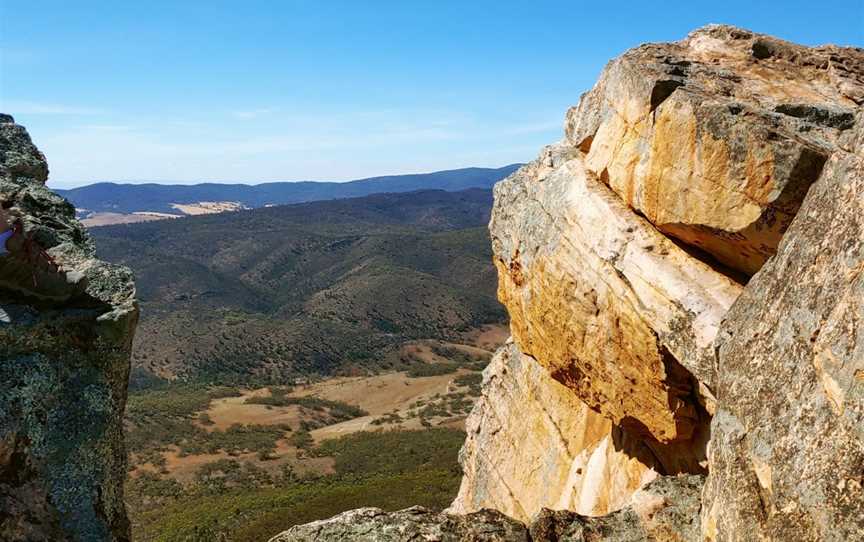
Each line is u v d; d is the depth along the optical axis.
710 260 10.27
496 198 16.78
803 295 6.08
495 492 19.28
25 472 5.91
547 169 14.53
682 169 9.77
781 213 8.69
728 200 9.15
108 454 6.50
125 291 7.17
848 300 5.37
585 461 15.45
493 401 20.70
